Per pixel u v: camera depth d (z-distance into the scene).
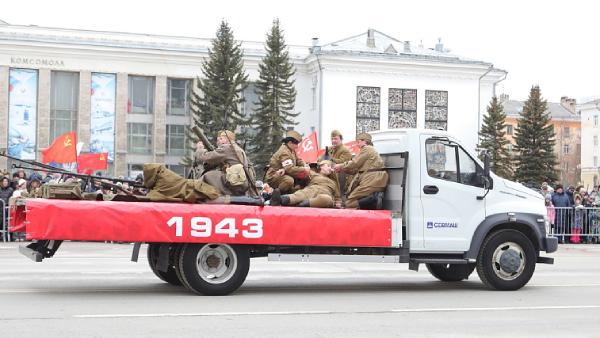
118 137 59.00
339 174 12.73
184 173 61.28
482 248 12.38
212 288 11.07
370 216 11.70
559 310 10.38
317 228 11.40
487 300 11.30
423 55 63.72
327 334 8.30
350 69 62.16
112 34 59.28
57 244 10.88
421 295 11.79
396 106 63.56
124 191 11.81
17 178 23.61
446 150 12.34
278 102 56.25
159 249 11.21
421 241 12.04
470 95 65.56
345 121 62.03
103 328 8.36
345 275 14.56
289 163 11.90
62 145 23.98
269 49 58.03
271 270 15.16
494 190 12.48
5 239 22.11
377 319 9.37
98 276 13.53
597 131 111.25
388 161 12.48
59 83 58.72
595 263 18.27
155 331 8.24
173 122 60.91
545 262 12.74
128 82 59.81
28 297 10.70
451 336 8.34
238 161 11.77
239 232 11.04
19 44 56.44
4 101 56.50
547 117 62.50
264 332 8.33
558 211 26.14
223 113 54.31
